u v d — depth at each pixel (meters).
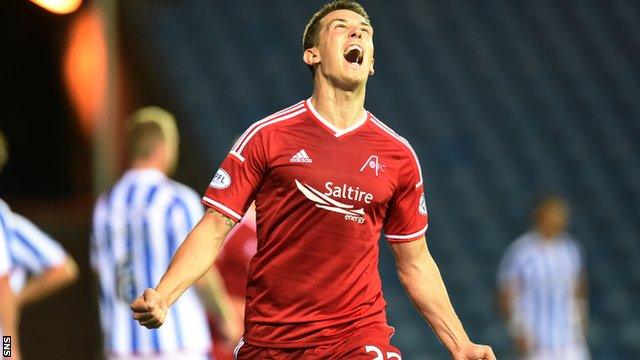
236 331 20.16
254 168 13.25
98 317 30.23
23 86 45.47
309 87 55.66
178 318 20.59
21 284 19.41
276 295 13.43
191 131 48.41
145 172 20.77
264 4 59.28
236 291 21.44
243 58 56.22
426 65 58.97
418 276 14.20
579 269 36.94
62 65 41.88
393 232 14.11
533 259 36.47
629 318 50.31
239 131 52.34
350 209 13.22
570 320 36.62
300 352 13.39
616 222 54.34
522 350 36.62
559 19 62.97
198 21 57.41
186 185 44.38
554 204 36.75
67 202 44.62
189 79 54.47
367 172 13.27
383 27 60.53
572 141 57.34
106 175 27.89
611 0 64.31
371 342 13.28
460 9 62.31
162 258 20.45
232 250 21.27
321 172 13.14
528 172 55.41
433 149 55.34
